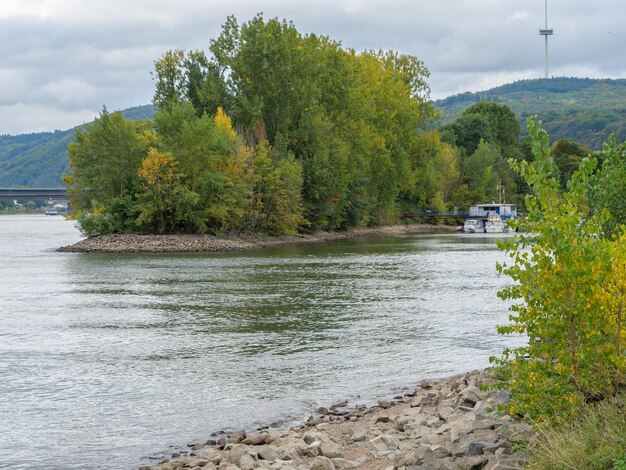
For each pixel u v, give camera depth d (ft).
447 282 154.61
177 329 100.32
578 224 39.11
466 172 492.95
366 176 385.29
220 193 305.12
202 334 96.48
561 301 38.47
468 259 217.15
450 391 63.00
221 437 54.08
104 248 272.92
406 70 438.40
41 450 51.85
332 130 359.87
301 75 338.34
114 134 307.17
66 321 107.96
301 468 42.04
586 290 37.70
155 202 293.23
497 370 42.24
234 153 308.19
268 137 335.88
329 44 373.81
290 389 68.69
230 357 82.53
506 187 511.81
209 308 118.93
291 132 341.00
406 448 44.27
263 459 45.37
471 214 453.58
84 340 93.20
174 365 78.95
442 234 407.03
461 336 94.17
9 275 179.42
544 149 38.91
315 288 144.56
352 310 115.85
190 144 296.30
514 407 39.91
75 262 219.82
